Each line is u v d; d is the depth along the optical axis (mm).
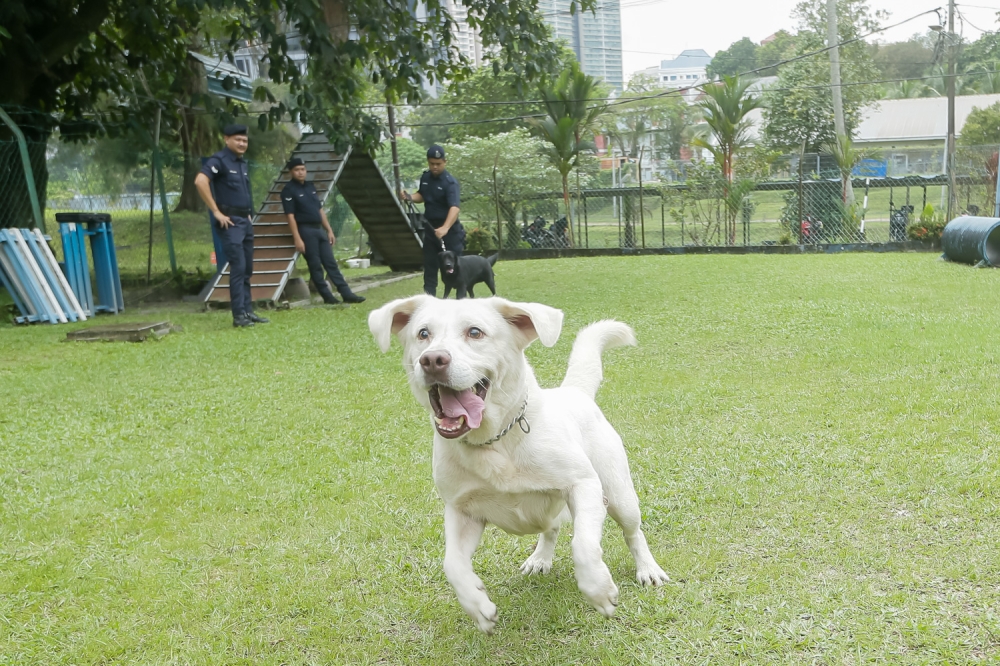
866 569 3273
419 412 6180
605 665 2734
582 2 17062
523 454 2914
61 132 15664
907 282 12734
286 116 23172
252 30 14977
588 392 3602
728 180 23078
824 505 3959
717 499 4121
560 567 3547
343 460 5094
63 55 14750
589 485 2932
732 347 8078
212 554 3812
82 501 4531
